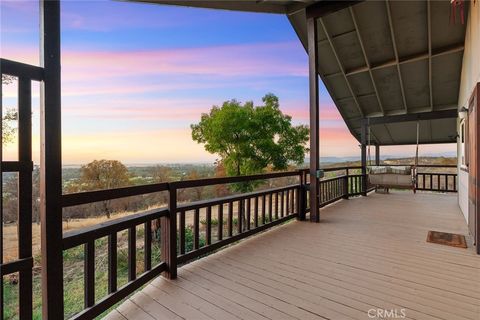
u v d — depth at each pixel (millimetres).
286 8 5383
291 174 4785
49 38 1631
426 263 2955
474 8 4066
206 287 2455
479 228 3238
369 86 7617
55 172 1650
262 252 3328
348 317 1989
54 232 1638
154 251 4016
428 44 6016
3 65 1413
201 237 6102
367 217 5195
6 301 2375
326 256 3182
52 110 1638
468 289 2377
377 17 5758
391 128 9398
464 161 5074
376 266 2887
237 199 3676
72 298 3393
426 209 5910
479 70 3613
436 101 7680
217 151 11195
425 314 2014
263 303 2186
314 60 4898
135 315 2037
